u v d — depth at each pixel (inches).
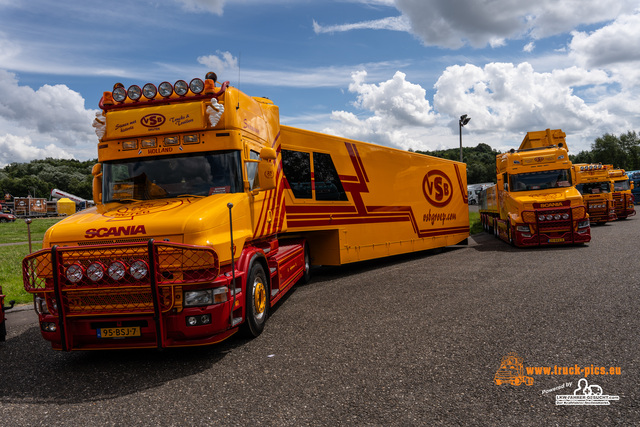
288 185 340.8
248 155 240.2
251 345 211.2
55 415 146.6
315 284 368.8
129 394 161.6
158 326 178.7
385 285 342.3
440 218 570.6
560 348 183.3
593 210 877.2
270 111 297.6
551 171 585.3
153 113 225.6
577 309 241.0
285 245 350.6
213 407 146.2
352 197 414.9
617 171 1098.7
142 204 215.2
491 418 129.0
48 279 187.9
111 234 185.9
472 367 167.9
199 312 181.9
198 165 223.9
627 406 133.3
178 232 183.3
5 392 168.9
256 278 231.3
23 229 1478.8
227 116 225.8
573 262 406.3
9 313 313.1
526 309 247.0
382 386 154.5
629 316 222.7
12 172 6333.7
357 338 210.8
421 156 535.5
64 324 182.9
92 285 181.2
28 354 217.8
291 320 252.1
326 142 386.9
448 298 284.0
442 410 135.0
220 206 202.1
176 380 172.9
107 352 215.9
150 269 174.7
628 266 364.2
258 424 132.5
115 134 227.0
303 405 143.3
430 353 185.0
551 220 535.8
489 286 315.9
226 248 198.4
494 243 647.8
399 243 484.7
